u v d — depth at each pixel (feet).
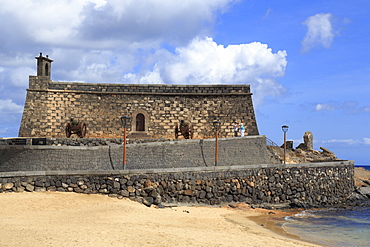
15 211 72.33
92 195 88.53
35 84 143.64
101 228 61.82
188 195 98.73
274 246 61.52
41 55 144.66
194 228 70.59
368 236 79.82
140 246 53.67
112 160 105.19
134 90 150.41
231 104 154.10
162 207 90.02
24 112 141.38
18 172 84.94
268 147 143.95
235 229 74.33
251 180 111.45
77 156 101.14
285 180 119.24
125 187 90.99
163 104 150.82
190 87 153.69
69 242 52.54
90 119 145.89
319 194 128.06
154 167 109.19
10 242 51.39
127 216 73.72
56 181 88.22
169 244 55.67
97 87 148.15
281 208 112.57
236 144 127.85
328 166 133.39
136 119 148.66
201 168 101.91
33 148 97.04
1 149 96.68
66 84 146.20
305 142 175.63
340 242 73.15
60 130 143.13
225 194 105.50
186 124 140.36
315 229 84.89
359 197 143.64
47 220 66.69
